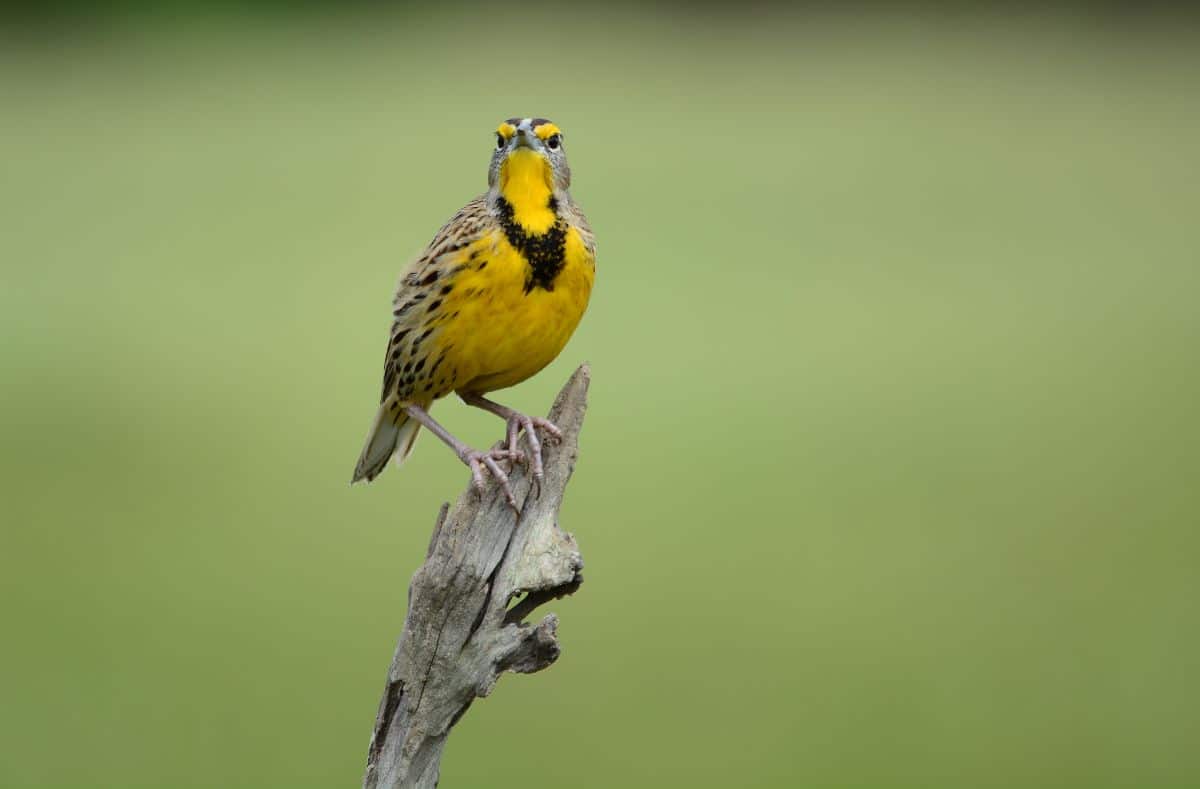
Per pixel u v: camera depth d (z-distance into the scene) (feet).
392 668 24.50
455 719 24.49
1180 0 96.99
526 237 24.90
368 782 24.52
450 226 24.98
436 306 24.94
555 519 24.56
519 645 24.47
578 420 24.64
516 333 24.95
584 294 24.98
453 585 24.49
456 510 24.54
